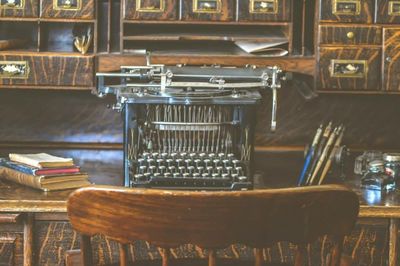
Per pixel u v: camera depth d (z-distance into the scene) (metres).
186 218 1.94
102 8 3.32
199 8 3.11
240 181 2.64
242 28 3.32
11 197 2.51
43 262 2.53
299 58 3.16
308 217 1.98
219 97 2.73
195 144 2.93
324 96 3.43
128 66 2.96
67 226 2.51
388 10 3.13
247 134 2.73
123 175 2.81
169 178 2.62
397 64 3.15
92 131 3.43
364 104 3.44
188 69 2.89
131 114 2.72
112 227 1.97
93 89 3.15
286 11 3.14
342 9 3.13
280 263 2.46
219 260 2.47
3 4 3.09
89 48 3.18
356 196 2.01
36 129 3.41
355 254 2.55
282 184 2.84
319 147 2.86
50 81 3.12
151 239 1.96
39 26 3.12
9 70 3.10
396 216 2.49
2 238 2.50
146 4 3.11
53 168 2.65
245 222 1.95
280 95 3.44
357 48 3.15
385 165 2.79
